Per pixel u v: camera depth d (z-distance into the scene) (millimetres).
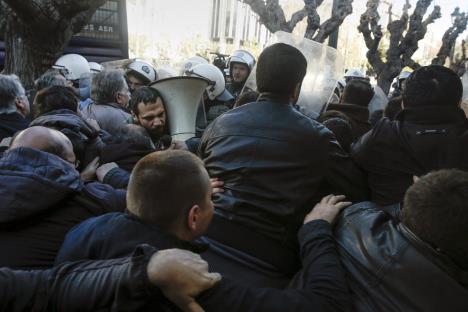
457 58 11812
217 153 1721
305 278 1411
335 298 1318
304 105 3320
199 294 1176
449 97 1780
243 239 1591
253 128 1693
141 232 1275
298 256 1680
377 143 1806
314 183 1665
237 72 5230
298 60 1756
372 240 1403
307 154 1651
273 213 1600
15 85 3088
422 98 1786
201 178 1311
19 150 1783
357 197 1831
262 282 1535
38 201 1661
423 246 1305
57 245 1704
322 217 1562
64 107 2650
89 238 1334
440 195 1278
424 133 1748
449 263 1284
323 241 1476
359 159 1838
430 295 1277
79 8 4520
